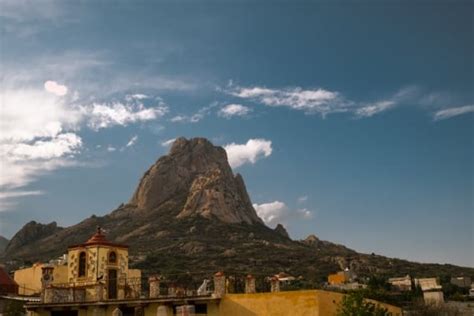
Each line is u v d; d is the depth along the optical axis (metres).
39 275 73.06
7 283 72.88
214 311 43.31
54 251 197.12
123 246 55.31
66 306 48.12
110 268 53.59
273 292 41.50
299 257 166.88
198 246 173.25
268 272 137.50
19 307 61.59
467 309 60.50
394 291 77.62
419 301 61.25
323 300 40.53
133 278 54.34
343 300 41.69
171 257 154.12
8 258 190.62
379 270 146.75
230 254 164.25
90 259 53.06
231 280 46.16
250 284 44.81
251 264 152.00
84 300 49.06
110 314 47.00
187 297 43.69
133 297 49.34
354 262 157.62
